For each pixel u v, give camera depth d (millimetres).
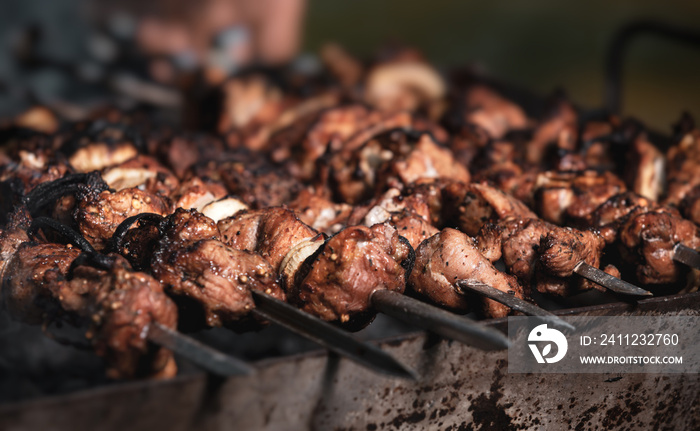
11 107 1148
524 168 750
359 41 2410
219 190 682
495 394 605
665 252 643
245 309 571
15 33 1133
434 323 552
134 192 621
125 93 1049
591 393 629
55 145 752
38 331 679
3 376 648
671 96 2021
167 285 566
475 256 603
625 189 706
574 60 2324
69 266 581
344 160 727
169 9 1298
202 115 918
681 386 653
